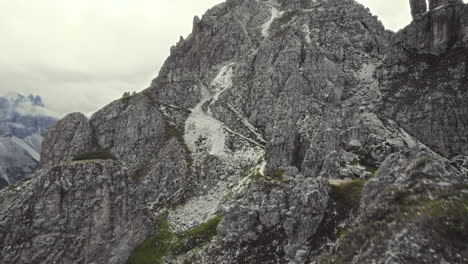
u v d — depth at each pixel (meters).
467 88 148.25
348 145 136.00
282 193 97.56
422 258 44.66
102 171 116.75
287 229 86.19
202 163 164.88
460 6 170.62
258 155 160.50
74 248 101.94
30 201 102.62
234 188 141.38
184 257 106.50
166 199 148.88
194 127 194.75
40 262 96.75
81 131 194.25
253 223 96.62
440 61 166.00
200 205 139.62
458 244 43.94
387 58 185.62
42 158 191.75
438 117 146.38
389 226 52.56
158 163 163.38
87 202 108.62
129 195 120.69
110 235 110.50
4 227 97.94
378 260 48.41
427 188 56.31
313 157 123.19
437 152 139.50
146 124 191.00
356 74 189.75
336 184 99.44
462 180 58.44
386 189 63.00
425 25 178.25
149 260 110.25
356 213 82.19
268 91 196.50
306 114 169.25
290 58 198.00
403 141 137.38
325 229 82.50
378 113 160.38
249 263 87.06
